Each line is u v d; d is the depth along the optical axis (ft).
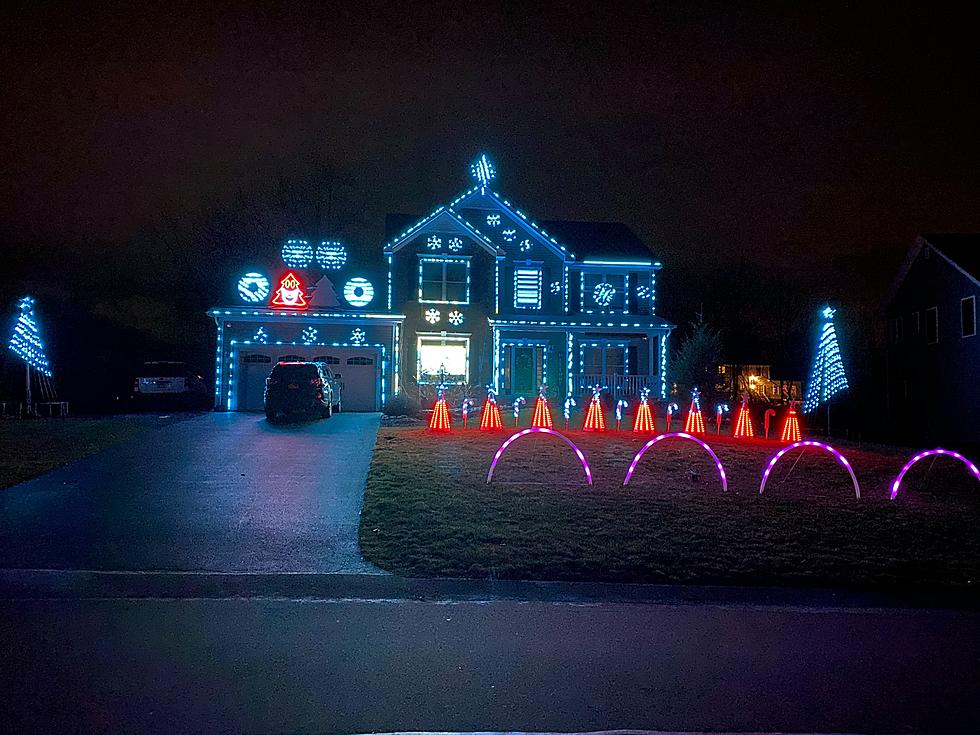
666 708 16.07
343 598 23.31
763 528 32.48
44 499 35.68
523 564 26.91
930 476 47.01
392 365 92.07
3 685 16.40
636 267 102.99
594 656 18.89
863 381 127.03
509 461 48.06
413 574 25.93
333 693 16.38
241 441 56.24
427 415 80.28
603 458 50.44
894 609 23.34
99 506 34.63
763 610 22.99
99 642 19.01
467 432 63.77
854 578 26.07
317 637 19.80
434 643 19.54
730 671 18.12
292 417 76.07
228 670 17.44
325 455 50.29
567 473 44.55
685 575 26.13
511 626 21.04
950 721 15.78
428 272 96.89
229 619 21.07
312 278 93.86
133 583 24.23
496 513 34.27
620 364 102.83
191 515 33.55
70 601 22.30
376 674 17.44
